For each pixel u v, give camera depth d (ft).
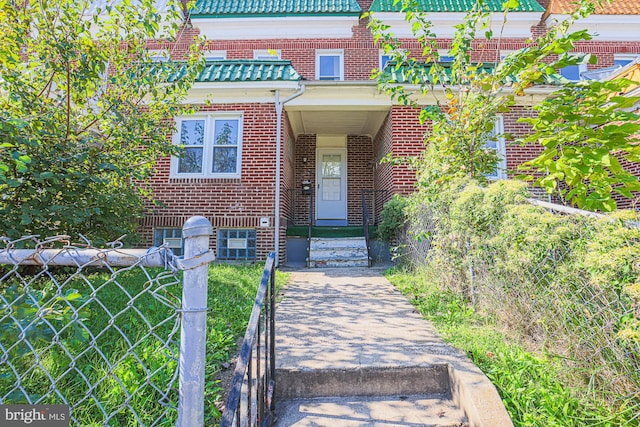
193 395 3.23
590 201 9.39
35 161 12.65
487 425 6.29
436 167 16.07
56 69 13.51
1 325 4.00
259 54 34.09
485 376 7.48
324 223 34.78
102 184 15.23
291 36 34.14
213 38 33.99
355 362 8.27
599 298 6.91
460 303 12.92
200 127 25.72
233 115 25.49
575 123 10.61
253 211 24.43
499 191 10.44
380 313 12.36
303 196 34.47
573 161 9.35
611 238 6.62
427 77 16.62
